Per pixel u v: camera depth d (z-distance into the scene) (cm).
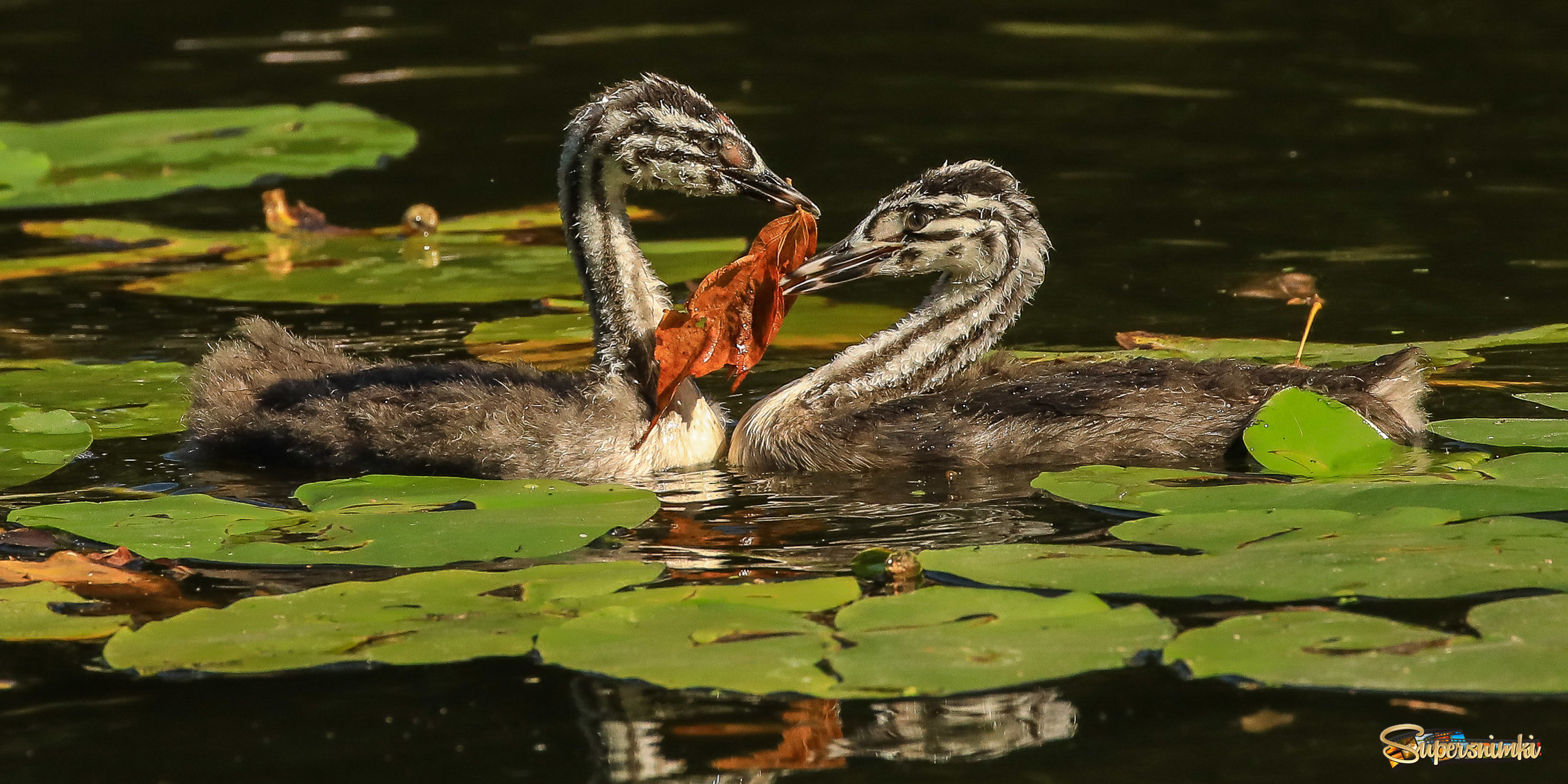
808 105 2509
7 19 3203
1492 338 1541
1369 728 850
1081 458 1295
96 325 1706
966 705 885
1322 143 2258
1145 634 902
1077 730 859
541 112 2545
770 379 1542
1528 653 862
